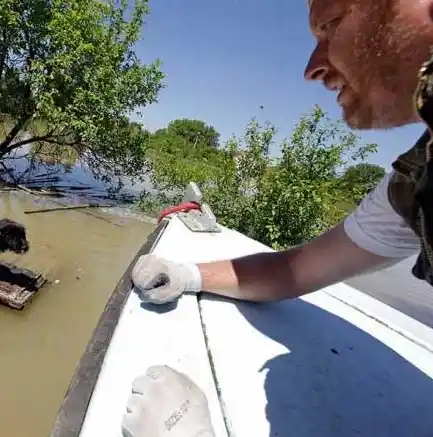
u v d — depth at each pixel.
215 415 0.80
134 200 11.05
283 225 5.75
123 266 7.36
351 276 1.19
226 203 6.23
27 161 11.95
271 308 1.28
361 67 0.63
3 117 10.52
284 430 0.80
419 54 0.56
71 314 5.39
